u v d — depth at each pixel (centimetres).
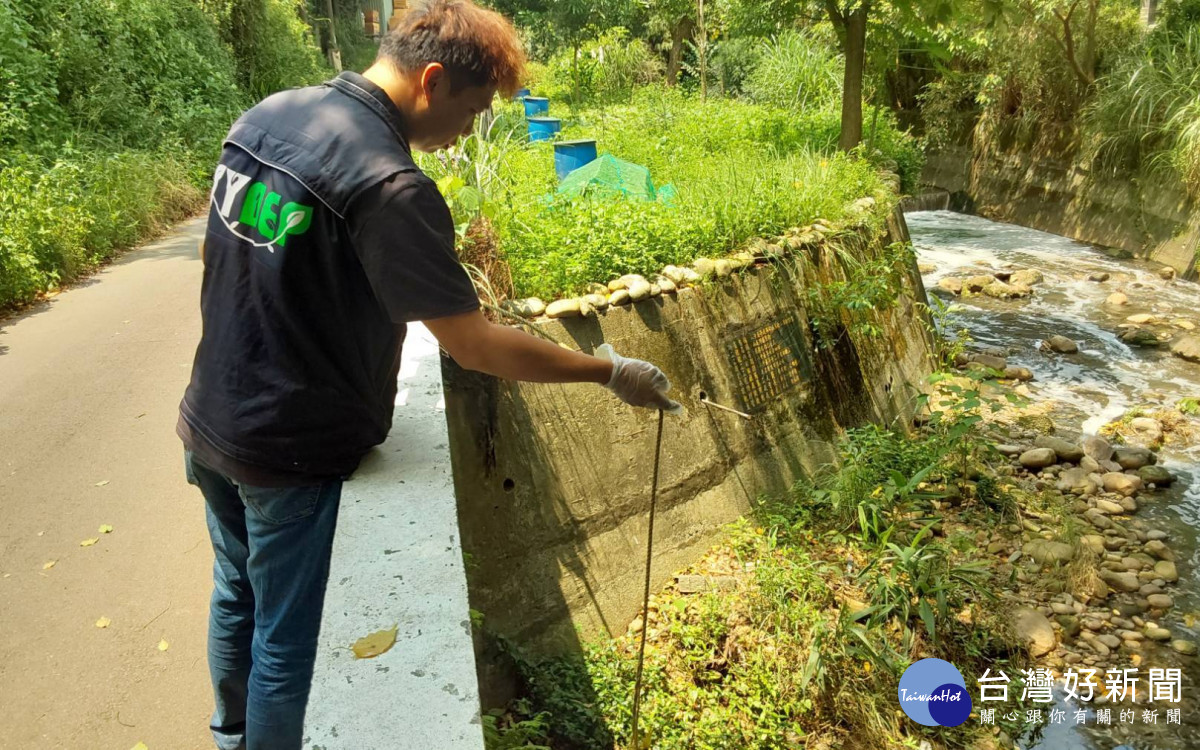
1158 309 1023
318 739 146
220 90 1325
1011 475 674
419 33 179
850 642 453
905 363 779
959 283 1111
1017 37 1377
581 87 1784
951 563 536
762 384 584
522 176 679
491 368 183
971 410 671
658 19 1897
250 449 180
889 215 821
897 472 592
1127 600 542
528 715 410
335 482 196
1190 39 1174
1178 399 809
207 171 1088
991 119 1530
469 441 427
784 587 476
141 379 473
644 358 504
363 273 177
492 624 425
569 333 470
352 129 170
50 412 430
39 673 268
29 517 341
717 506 542
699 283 551
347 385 187
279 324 175
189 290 650
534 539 449
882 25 1042
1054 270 1174
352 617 173
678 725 417
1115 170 1264
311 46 2106
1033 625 506
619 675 435
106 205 793
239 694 223
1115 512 639
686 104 1240
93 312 593
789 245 634
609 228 535
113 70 1034
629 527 493
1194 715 452
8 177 736
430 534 198
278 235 168
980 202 1529
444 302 170
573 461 471
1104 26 1329
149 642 285
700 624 463
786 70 1380
